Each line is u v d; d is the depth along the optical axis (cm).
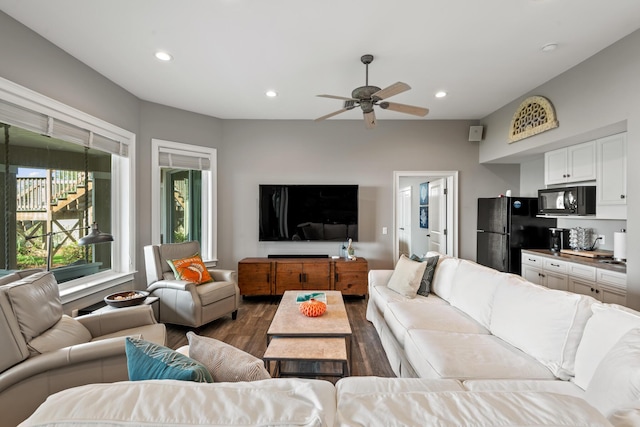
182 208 449
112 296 261
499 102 401
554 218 407
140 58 283
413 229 664
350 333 210
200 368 95
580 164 329
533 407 64
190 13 219
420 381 142
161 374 94
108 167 346
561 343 155
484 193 477
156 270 335
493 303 216
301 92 364
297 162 473
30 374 144
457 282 267
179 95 372
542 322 167
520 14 221
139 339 112
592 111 280
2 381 139
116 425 61
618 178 288
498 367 159
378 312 305
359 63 293
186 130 427
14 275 192
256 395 69
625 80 251
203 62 291
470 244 478
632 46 245
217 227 464
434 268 313
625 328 126
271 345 199
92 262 325
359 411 66
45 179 271
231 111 433
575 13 220
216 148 460
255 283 424
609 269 275
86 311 257
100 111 313
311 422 60
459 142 475
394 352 220
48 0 204
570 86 304
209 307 323
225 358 107
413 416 64
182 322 311
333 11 217
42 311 172
